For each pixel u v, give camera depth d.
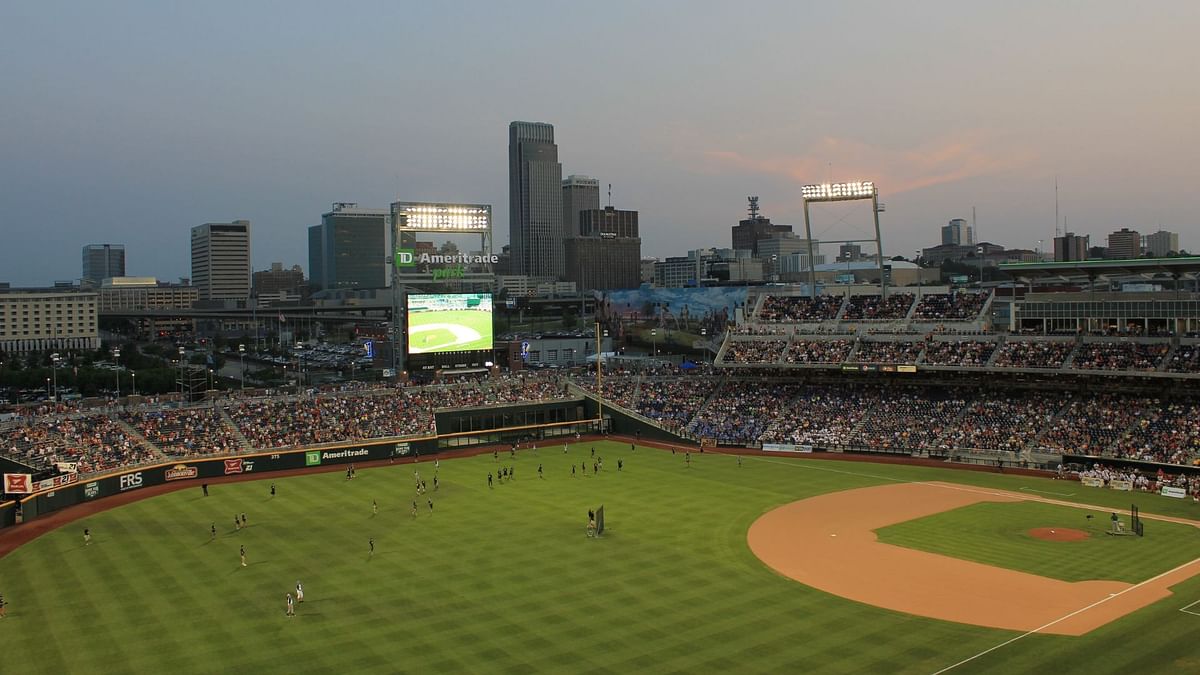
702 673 46.72
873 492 95.12
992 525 79.12
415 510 86.50
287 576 65.12
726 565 67.31
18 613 57.56
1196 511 83.44
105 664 48.84
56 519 85.19
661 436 137.38
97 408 121.94
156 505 91.50
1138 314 115.81
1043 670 46.31
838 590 60.97
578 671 47.16
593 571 65.75
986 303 134.38
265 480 106.31
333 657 49.44
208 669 47.94
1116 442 103.31
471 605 58.12
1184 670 45.84
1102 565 65.75
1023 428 112.88
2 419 113.38
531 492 96.69
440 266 152.12
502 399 141.88
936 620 54.47
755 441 128.12
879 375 134.88
